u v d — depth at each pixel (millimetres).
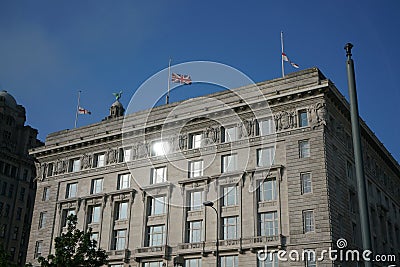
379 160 69625
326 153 49375
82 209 62594
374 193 63844
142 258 55219
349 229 50438
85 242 48000
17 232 99250
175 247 53812
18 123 107688
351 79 18125
